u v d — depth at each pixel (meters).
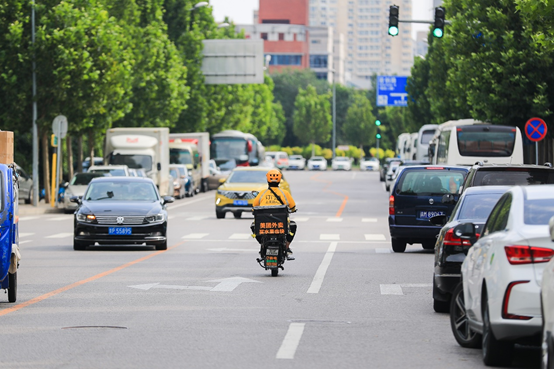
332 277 40.25
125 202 54.03
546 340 17.22
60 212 95.69
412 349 23.36
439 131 116.50
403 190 52.38
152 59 133.88
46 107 100.69
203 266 44.72
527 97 87.44
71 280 38.62
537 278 19.47
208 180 152.75
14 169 33.00
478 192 31.31
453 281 28.97
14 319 28.20
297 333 25.64
